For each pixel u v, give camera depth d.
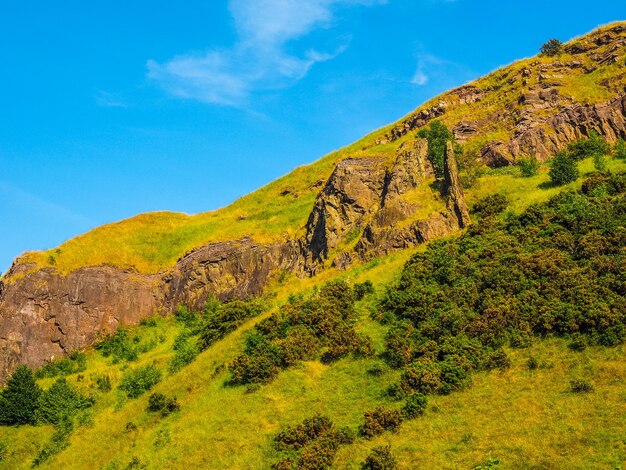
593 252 41.06
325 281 52.69
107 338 61.88
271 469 31.33
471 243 47.44
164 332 60.84
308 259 60.75
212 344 49.84
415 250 50.38
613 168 53.59
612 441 26.41
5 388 54.34
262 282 62.28
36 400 48.97
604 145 59.16
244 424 35.94
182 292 64.94
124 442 39.81
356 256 54.16
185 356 49.84
